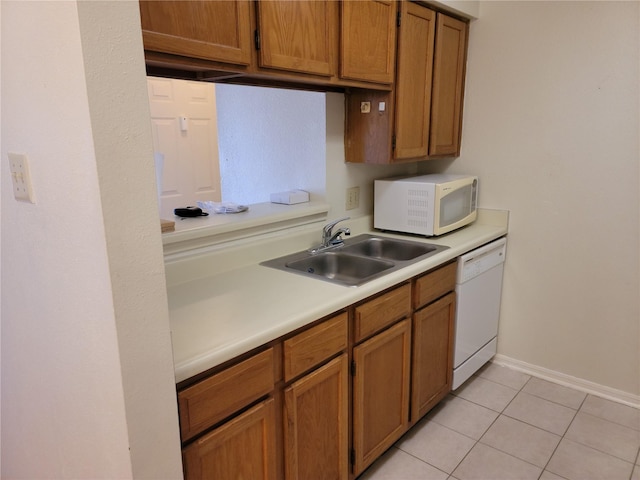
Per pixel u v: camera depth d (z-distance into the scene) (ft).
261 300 5.00
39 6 2.67
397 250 7.73
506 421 7.38
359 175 8.25
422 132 7.84
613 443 6.81
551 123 7.88
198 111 11.17
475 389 8.34
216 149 11.69
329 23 5.72
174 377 3.33
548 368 8.64
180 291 5.33
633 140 7.16
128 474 3.08
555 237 8.15
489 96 8.47
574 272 8.05
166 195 10.73
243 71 4.93
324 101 7.25
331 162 7.59
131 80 2.66
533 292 8.57
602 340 7.97
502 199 8.65
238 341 4.00
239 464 4.24
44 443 4.22
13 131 3.34
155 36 4.05
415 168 9.60
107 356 2.95
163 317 3.08
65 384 3.58
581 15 7.30
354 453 5.72
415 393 6.78
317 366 4.95
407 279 6.23
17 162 3.37
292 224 7.19
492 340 8.90
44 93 2.85
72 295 3.16
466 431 7.14
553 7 7.54
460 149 9.02
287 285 5.52
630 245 7.44
